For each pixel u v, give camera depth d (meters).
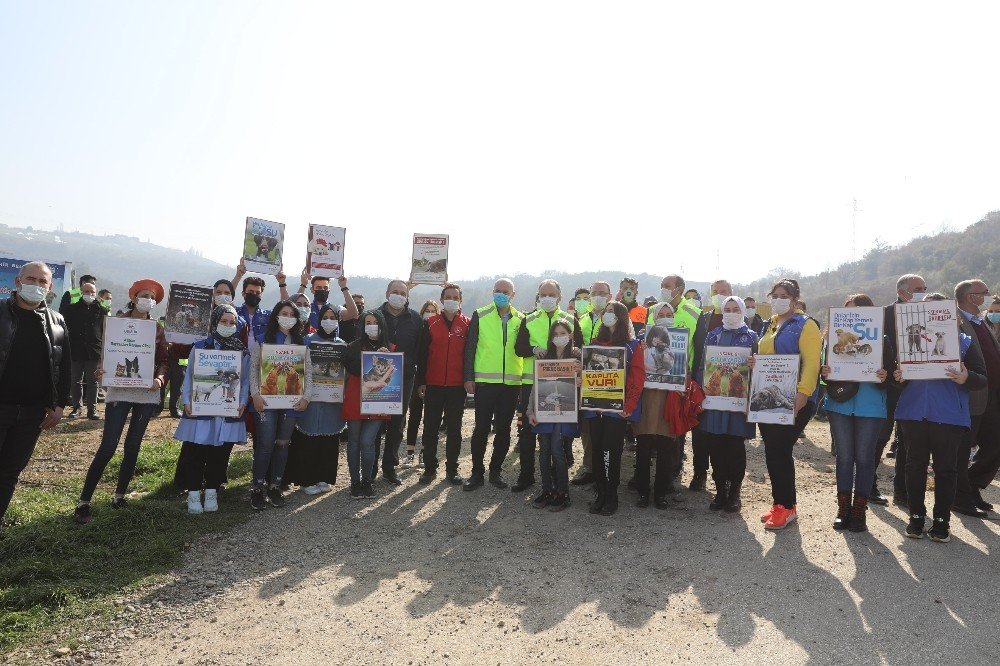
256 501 6.31
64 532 5.32
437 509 6.34
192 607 4.34
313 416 6.77
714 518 5.90
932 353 4.98
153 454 7.96
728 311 6.00
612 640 3.76
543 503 6.32
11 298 4.85
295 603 4.36
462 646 3.75
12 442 4.93
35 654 3.73
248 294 7.58
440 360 7.14
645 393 6.16
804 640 3.67
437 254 8.84
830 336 5.42
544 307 6.68
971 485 6.11
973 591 4.20
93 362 10.25
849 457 5.43
